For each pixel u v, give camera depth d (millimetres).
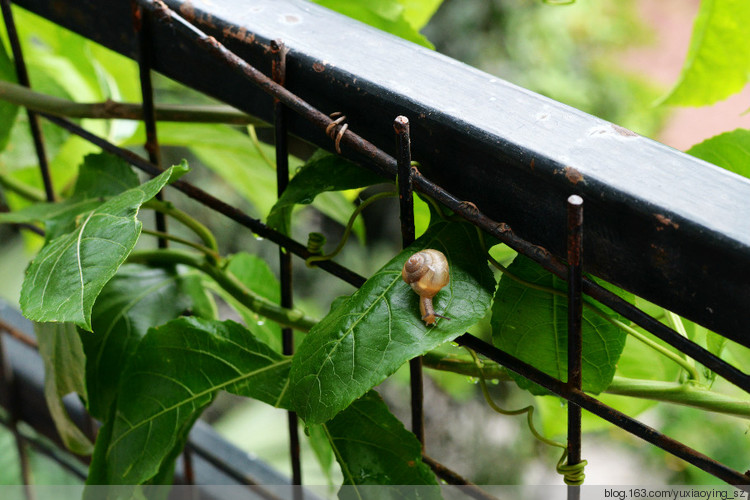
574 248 474
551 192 485
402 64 524
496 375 552
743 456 1904
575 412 514
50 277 511
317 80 526
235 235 2500
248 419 2076
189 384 565
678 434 1945
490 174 498
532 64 2740
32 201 701
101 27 601
